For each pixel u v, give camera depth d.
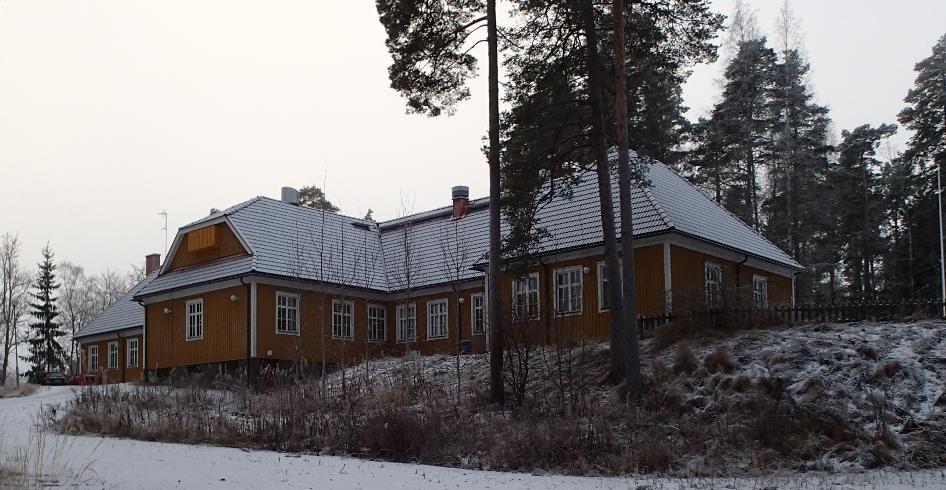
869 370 18.62
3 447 16.20
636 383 20.17
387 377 26.69
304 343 36.03
